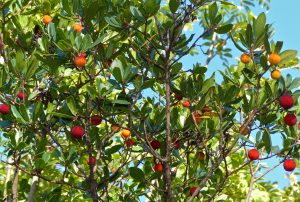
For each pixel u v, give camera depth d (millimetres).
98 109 4730
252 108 4980
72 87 5293
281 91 4762
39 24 5762
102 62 4969
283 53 4652
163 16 5773
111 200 6074
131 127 4719
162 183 5273
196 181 5449
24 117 4715
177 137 5281
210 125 5094
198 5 4801
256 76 4754
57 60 4828
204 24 5023
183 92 4973
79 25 4934
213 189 5871
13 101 4930
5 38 5742
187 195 5535
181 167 7180
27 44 5723
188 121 5211
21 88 5020
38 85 5367
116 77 4594
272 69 4816
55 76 5293
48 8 6129
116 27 4812
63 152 5020
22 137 5055
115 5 5180
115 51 5371
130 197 5574
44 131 5176
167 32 4934
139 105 6020
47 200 5855
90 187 4820
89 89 4539
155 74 5262
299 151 4883
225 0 4957
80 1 4941
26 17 6305
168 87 4715
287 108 4684
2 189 6098
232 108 5094
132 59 5336
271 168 5117
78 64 4582
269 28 4879
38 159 4879
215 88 5438
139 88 4676
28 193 5965
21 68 4844
